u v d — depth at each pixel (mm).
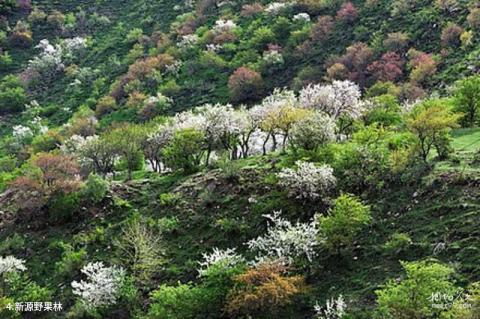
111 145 58312
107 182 52219
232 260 35938
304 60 100875
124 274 39969
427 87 80812
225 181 48031
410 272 28641
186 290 35094
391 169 41469
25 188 52281
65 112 106875
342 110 57219
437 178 39312
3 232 50219
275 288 31953
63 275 43469
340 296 31547
